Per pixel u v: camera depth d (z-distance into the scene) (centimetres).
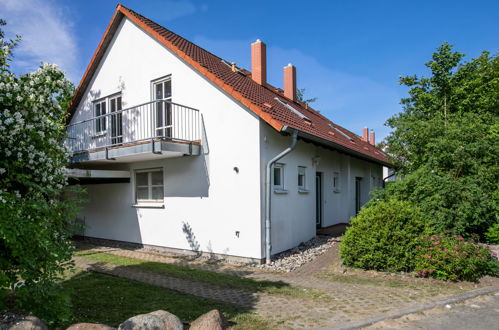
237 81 1034
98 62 1185
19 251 351
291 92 1448
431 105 1340
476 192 752
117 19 1102
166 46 982
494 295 542
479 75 1303
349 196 1398
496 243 758
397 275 662
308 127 977
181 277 664
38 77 447
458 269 610
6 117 391
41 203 390
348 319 437
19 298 377
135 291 557
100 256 895
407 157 1130
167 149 817
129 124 1083
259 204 788
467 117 1005
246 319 436
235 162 829
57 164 470
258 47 1264
